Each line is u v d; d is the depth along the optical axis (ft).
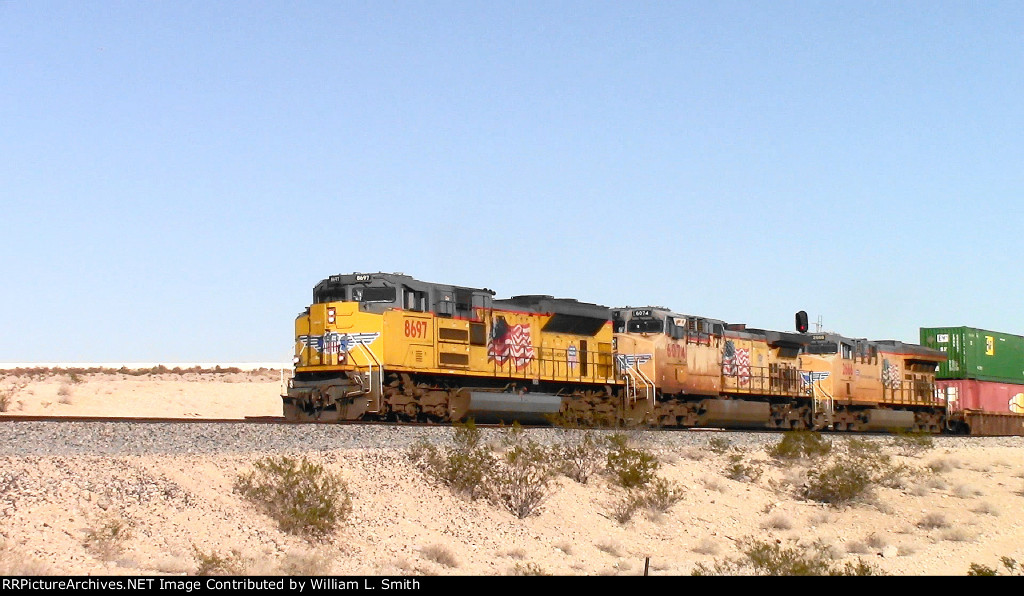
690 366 118.62
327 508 52.13
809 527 73.97
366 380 86.79
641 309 117.39
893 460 101.09
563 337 107.45
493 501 64.54
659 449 87.30
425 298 92.84
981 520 79.71
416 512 58.49
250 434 67.26
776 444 97.96
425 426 80.23
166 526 47.06
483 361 97.30
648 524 67.72
